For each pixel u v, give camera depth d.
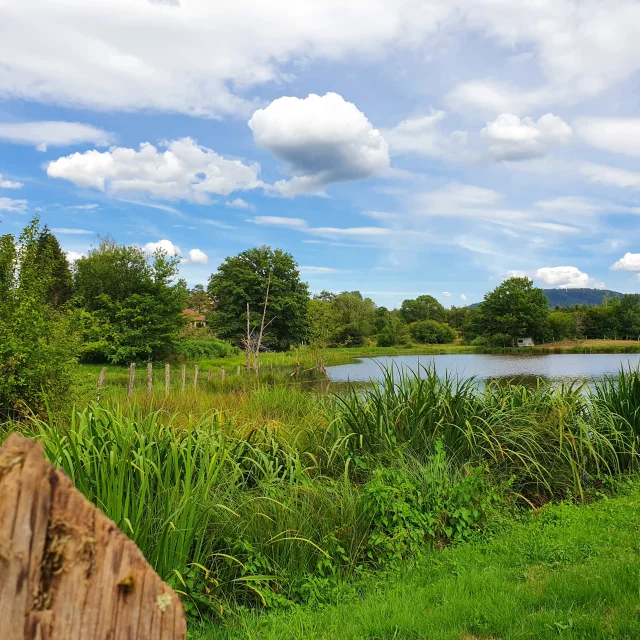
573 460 6.78
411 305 136.62
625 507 5.68
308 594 4.08
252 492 5.11
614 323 98.62
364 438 6.51
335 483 5.41
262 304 52.78
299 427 7.33
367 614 3.56
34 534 0.99
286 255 56.38
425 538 5.09
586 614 3.32
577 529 5.04
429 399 6.77
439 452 5.79
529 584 3.88
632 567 3.95
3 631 0.96
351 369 38.28
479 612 3.48
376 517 5.03
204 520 4.11
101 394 9.09
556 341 93.62
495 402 7.58
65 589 1.02
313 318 37.16
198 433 5.26
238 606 3.92
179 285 33.84
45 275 9.61
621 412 7.93
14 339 8.11
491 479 6.10
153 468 4.29
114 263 33.28
